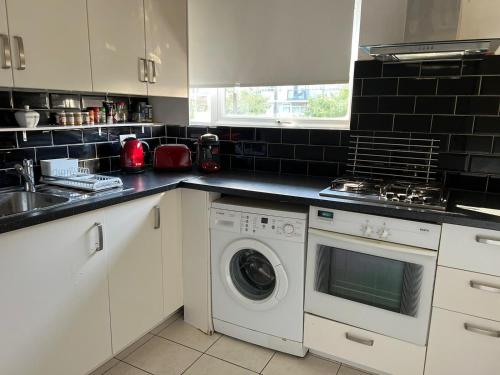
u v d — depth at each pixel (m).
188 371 1.95
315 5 2.23
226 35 2.53
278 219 1.91
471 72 1.92
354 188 1.93
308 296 1.93
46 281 1.52
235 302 2.14
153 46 2.26
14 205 1.88
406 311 1.70
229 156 2.69
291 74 2.37
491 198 1.84
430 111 2.03
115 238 1.81
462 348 1.62
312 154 2.40
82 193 1.84
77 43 1.82
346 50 2.19
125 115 2.54
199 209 2.15
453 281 1.58
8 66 1.55
